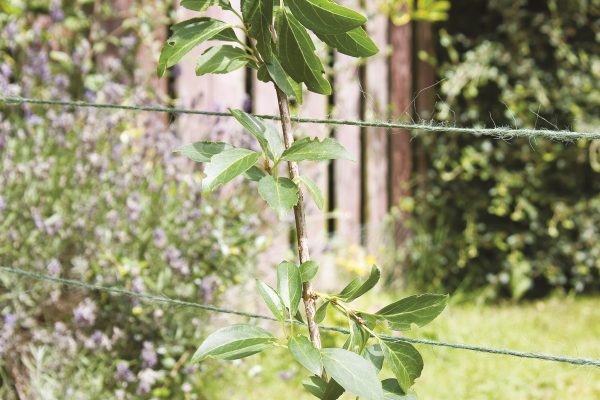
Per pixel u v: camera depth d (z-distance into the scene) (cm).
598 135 129
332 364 114
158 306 293
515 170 521
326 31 118
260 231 404
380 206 499
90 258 313
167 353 297
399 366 122
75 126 340
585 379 336
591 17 525
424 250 512
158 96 393
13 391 296
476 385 331
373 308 419
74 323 298
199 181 324
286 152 123
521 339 387
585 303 500
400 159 511
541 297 531
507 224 533
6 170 310
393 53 502
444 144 525
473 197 527
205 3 129
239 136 360
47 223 296
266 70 132
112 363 294
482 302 500
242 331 117
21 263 301
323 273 452
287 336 118
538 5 525
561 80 521
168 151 339
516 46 517
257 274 369
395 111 502
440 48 539
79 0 405
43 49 393
